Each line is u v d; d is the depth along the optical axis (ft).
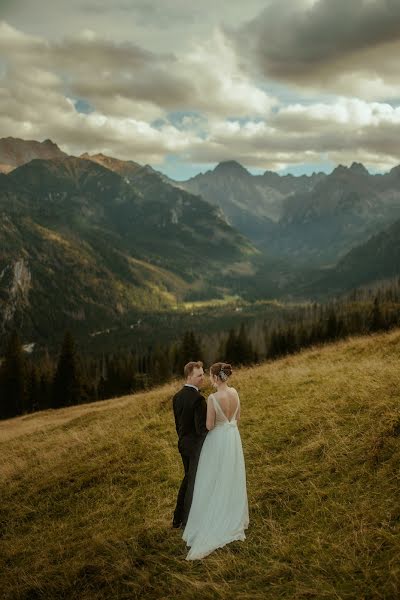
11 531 34.71
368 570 18.24
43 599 24.26
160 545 25.02
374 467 25.67
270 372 64.90
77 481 39.68
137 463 39.09
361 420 32.35
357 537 20.47
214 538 22.66
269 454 32.73
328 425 33.76
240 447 24.23
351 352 65.72
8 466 52.75
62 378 208.64
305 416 37.27
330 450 29.37
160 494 31.94
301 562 20.13
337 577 18.56
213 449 23.79
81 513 33.83
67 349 209.67
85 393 214.69
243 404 47.47
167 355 310.45
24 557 29.96
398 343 60.08
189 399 24.39
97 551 26.84
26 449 61.62
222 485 23.47
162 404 59.77
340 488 25.08
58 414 108.88
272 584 19.30
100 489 36.55
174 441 42.14
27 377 228.43
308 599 17.67
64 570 25.94
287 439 34.37
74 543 29.09
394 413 30.19
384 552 19.10
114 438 49.44
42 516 35.88
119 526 29.12
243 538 23.24
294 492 26.35
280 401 44.83
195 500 23.68
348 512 22.62
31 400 225.76
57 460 49.24
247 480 29.60
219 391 23.98
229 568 21.02
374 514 21.61
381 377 41.19
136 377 269.23
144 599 21.26
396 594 16.42
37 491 40.98
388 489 23.20
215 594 19.70
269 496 26.96
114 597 22.22
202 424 24.06
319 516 23.35
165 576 22.43
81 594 23.45
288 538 22.17
